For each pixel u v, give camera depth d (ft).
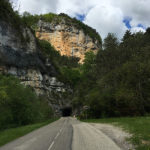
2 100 96.73
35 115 135.54
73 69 496.64
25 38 272.92
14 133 66.69
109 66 307.17
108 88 204.23
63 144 40.70
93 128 79.71
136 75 176.55
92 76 351.46
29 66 280.31
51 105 321.93
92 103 185.26
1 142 46.98
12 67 242.17
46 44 433.48
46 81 347.77
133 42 299.99
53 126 101.04
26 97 124.06
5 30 226.38
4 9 229.04
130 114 158.10
